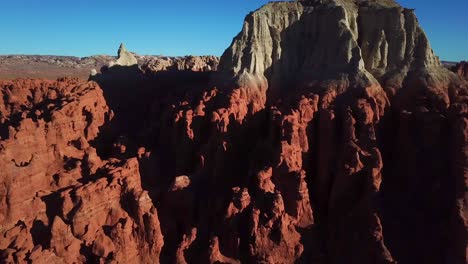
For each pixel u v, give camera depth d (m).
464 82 47.69
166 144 51.72
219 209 40.44
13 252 33.22
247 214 38.62
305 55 54.22
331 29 51.34
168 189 43.06
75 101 54.31
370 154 40.91
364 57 51.34
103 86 75.00
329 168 43.00
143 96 72.06
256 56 53.44
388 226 38.62
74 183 42.91
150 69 85.00
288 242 37.34
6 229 36.88
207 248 36.72
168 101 60.28
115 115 63.03
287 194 40.25
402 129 43.03
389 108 46.22
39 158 42.44
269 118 46.72
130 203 39.03
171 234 41.22
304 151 43.84
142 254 37.19
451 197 37.47
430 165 40.28
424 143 41.38
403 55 49.28
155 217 37.78
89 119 55.38
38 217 37.72
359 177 40.50
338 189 41.19
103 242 35.59
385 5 53.75
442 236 36.38
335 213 41.12
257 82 52.22
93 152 46.53
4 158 40.41
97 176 42.84
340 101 46.19
